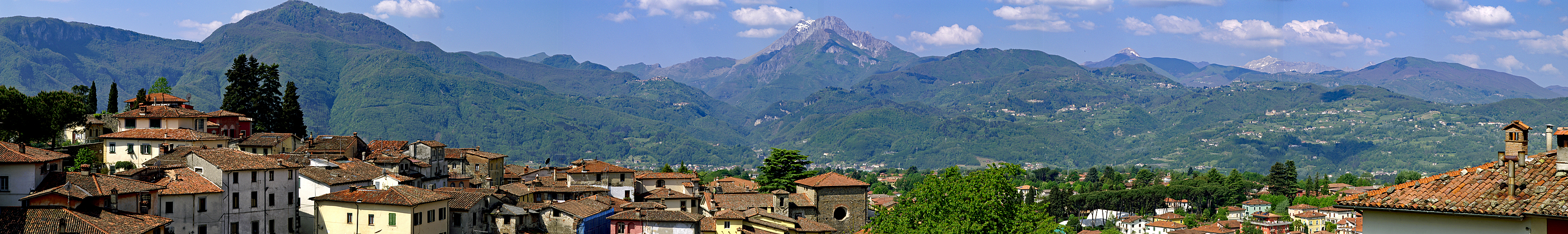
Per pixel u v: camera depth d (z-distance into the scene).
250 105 179.50
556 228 108.94
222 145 135.75
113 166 126.12
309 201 102.94
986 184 74.69
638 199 147.75
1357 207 32.25
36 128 127.94
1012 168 77.56
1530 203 28.94
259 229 99.25
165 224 85.69
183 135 132.75
